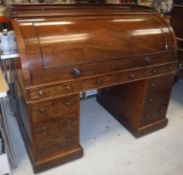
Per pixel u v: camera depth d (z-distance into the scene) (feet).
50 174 5.11
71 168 5.30
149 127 6.48
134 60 5.14
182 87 9.72
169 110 7.95
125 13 5.38
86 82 4.67
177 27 8.07
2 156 4.53
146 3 8.24
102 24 4.81
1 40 4.54
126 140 6.33
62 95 4.50
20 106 5.85
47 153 5.10
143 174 5.23
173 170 5.39
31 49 3.95
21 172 5.12
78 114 5.01
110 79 4.98
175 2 8.47
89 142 6.19
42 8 4.74
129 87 6.22
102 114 7.56
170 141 6.37
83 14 4.84
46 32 4.16
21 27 4.04
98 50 4.59
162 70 5.82
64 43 4.25
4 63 6.18
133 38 5.06
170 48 5.73
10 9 4.47
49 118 4.65
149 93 5.87
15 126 6.75
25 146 5.86
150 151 5.96
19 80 4.85
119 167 5.40
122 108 6.82
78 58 4.38
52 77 4.23
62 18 4.52
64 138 5.14
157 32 5.50
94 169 5.31
